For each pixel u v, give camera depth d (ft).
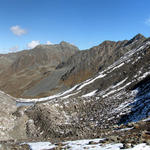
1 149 67.10
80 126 131.03
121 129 72.64
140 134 53.01
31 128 135.74
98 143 53.78
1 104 161.99
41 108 154.61
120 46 567.59
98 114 148.87
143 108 116.57
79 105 175.83
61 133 124.57
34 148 65.16
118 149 42.93
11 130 126.21
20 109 160.56
